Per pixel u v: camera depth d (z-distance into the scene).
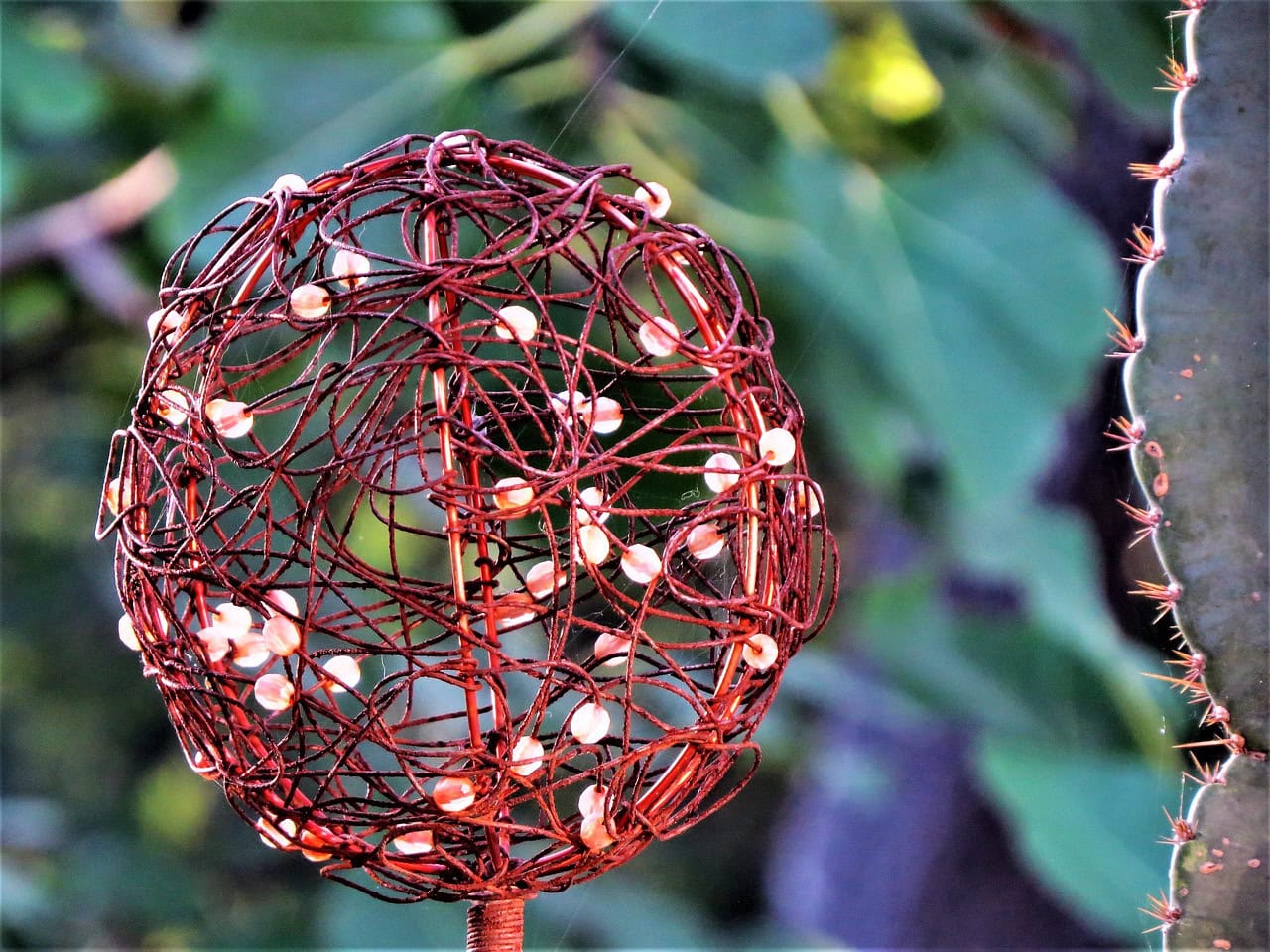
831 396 0.70
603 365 0.57
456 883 0.42
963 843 0.75
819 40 0.62
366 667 0.60
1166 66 0.65
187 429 0.42
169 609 0.41
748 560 0.42
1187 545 0.47
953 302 0.67
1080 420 0.71
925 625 0.73
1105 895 0.60
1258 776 0.47
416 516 0.69
